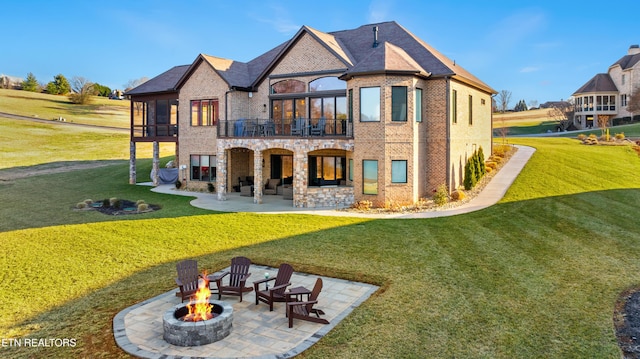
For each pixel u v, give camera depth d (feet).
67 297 38.42
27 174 143.43
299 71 95.40
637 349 27.94
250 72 111.04
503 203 74.95
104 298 37.91
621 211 65.36
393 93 78.38
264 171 102.58
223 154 90.84
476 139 107.96
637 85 215.51
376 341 29.17
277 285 36.68
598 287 38.40
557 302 35.32
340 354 27.55
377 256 48.47
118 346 28.94
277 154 101.81
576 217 62.54
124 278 43.32
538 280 40.22
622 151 122.11
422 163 84.33
